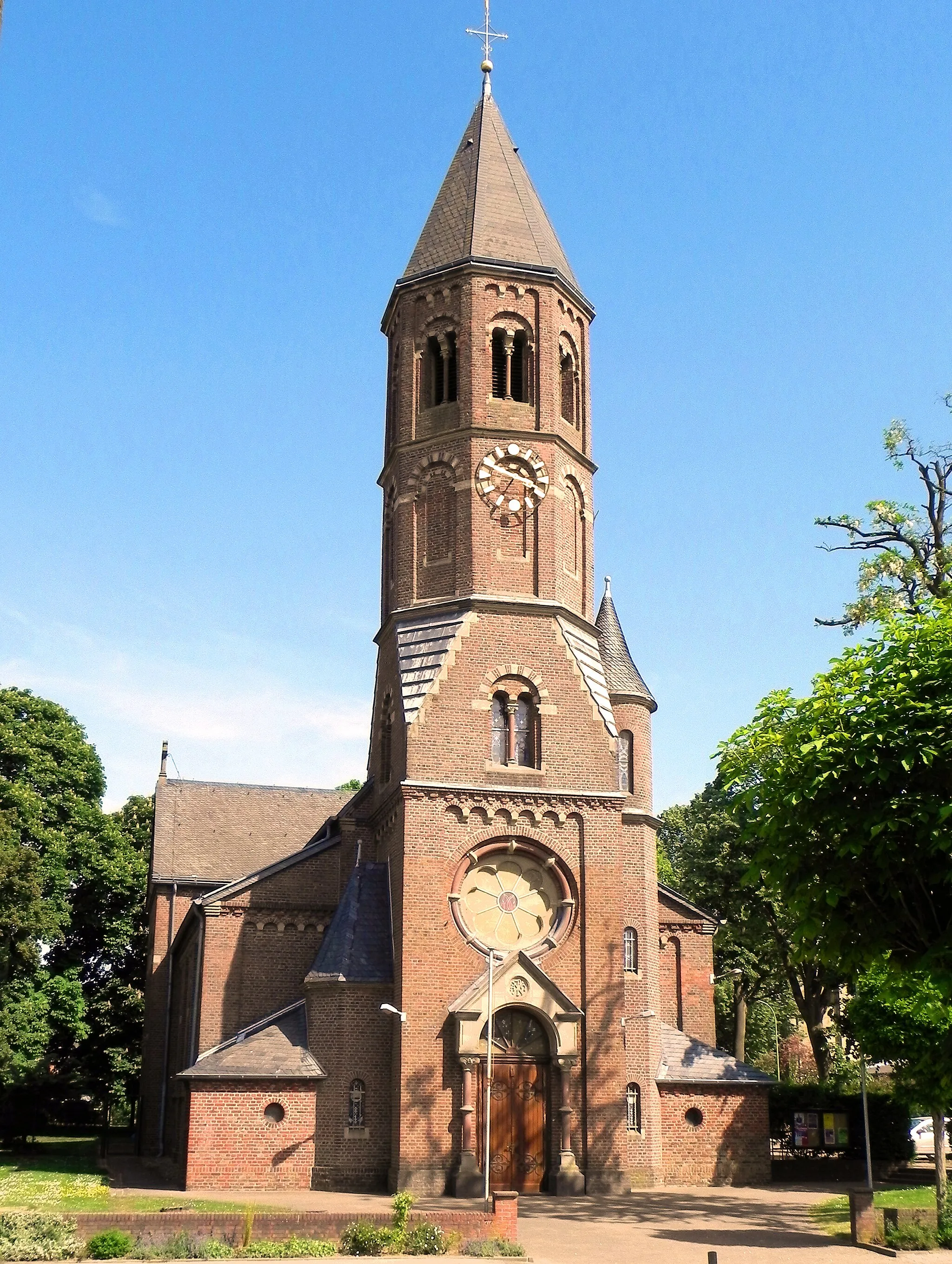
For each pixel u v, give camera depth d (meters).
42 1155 56.41
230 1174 39.56
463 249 48.62
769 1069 94.62
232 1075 40.22
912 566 44.88
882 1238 29.41
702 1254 27.91
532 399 47.66
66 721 63.19
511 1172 39.88
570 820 43.59
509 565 45.88
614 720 48.69
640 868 47.41
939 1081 29.09
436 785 42.53
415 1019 40.41
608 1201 38.59
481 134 52.09
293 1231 27.94
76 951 67.38
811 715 26.52
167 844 63.06
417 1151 39.22
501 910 42.47
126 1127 82.56
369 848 48.59
